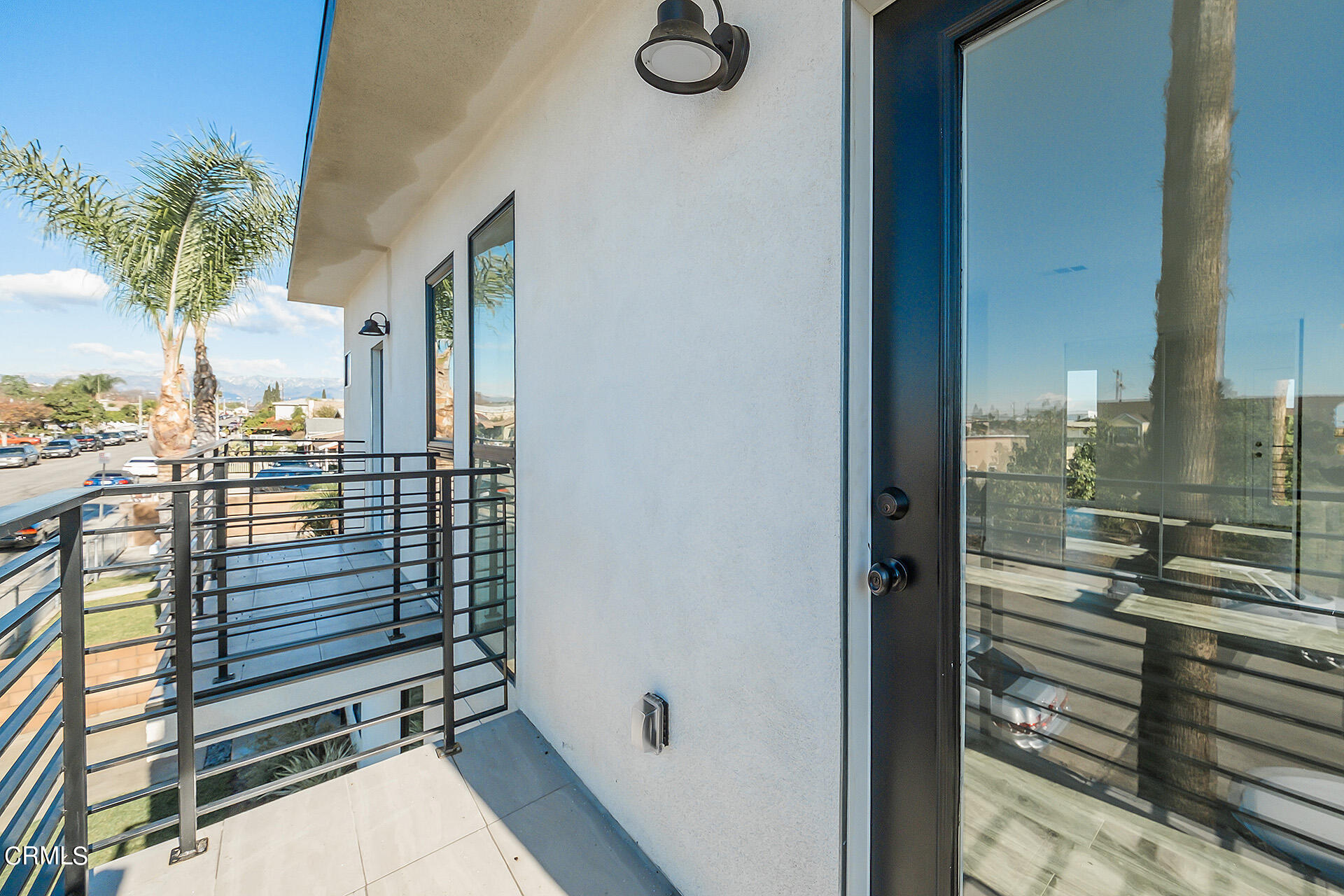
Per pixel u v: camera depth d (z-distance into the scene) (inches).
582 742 80.1
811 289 45.3
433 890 61.1
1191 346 28.8
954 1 38.3
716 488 55.5
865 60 43.2
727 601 54.1
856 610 43.3
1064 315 33.6
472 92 97.1
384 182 138.3
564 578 85.1
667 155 61.9
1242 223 27.1
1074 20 32.8
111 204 302.4
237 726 71.7
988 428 37.4
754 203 50.8
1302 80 25.3
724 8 53.6
